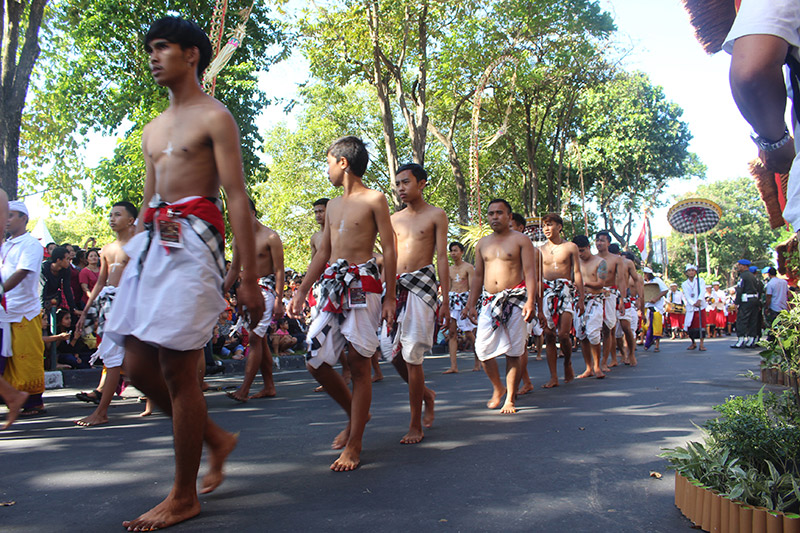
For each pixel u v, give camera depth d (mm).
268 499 3182
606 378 8633
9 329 6047
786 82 1971
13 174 13375
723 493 2629
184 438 2822
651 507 2979
